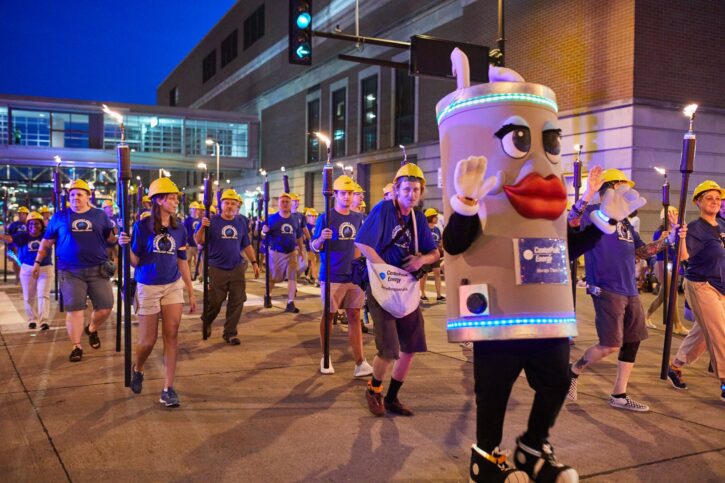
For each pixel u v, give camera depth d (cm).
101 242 725
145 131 4075
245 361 709
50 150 3700
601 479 386
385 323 504
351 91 3241
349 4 3222
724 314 573
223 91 5144
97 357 720
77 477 382
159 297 546
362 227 499
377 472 395
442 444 445
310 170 3691
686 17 1736
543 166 316
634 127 1670
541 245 313
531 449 335
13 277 1783
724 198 799
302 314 1077
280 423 489
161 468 397
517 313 309
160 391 577
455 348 791
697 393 591
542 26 1941
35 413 508
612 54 1723
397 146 2844
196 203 1509
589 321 1020
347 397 566
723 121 1794
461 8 2372
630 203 340
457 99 329
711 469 404
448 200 331
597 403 554
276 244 1123
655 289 1408
